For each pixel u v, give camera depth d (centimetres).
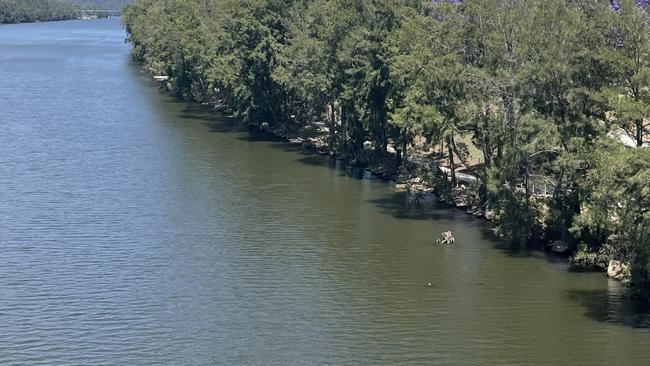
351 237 6694
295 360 4528
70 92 15462
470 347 4691
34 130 11275
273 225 7012
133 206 7519
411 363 4500
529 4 6875
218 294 5444
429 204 7781
